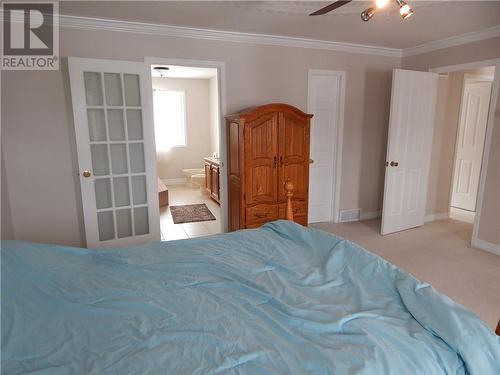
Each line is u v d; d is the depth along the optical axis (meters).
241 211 3.56
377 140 4.80
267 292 1.52
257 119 3.46
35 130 3.18
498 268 3.29
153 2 2.78
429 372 1.03
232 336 1.23
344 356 1.08
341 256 1.79
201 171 7.30
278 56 4.01
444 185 4.85
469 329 1.16
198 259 1.88
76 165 3.37
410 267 3.32
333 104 4.50
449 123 4.66
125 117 3.39
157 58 3.51
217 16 3.16
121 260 1.87
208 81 7.47
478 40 3.70
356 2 2.64
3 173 3.05
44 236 3.36
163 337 1.23
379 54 4.54
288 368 1.06
